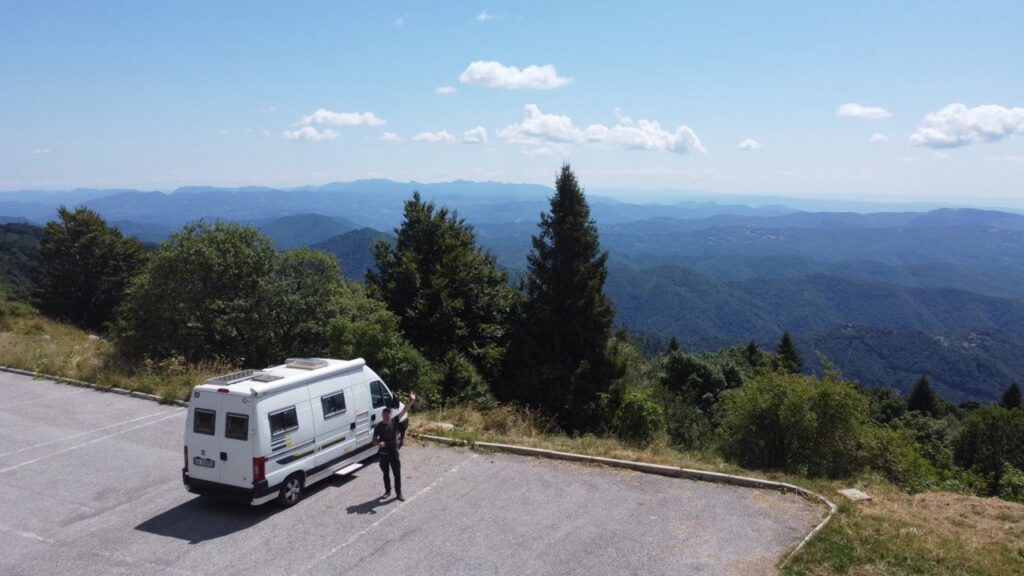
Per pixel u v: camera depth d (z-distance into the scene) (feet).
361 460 35.58
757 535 27.07
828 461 39.37
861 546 25.81
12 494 32.14
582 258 92.12
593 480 33.81
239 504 30.94
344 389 34.55
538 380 86.33
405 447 39.27
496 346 91.97
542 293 92.48
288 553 25.82
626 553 25.48
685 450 49.98
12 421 44.42
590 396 84.69
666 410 96.37
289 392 30.81
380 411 37.19
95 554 25.85
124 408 47.85
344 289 72.69
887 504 30.78
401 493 31.60
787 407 39.60
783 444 40.78
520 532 27.53
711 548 25.88
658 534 27.22
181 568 24.70
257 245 66.80
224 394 29.32
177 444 40.01
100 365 58.70
